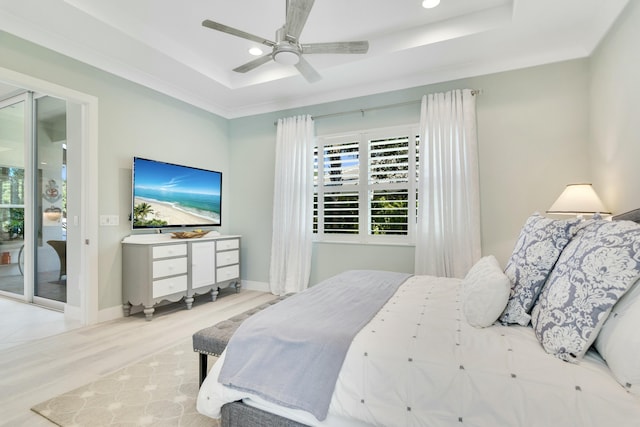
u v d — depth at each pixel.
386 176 3.79
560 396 0.91
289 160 4.20
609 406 0.87
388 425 1.09
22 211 3.92
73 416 1.65
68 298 3.32
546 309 1.20
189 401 1.79
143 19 2.81
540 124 3.07
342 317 1.51
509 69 3.18
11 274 4.05
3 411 1.70
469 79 3.35
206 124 4.43
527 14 2.46
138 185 3.41
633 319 0.94
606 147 2.54
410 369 1.10
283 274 4.19
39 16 2.48
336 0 2.54
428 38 2.88
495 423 0.96
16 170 3.95
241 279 4.70
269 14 2.75
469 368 1.04
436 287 2.09
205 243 3.81
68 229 3.31
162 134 3.80
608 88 2.49
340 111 4.04
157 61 3.22
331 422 1.21
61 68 2.85
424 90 3.57
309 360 1.26
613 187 2.42
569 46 2.90
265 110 4.52
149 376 2.07
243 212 4.69
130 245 3.25
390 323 1.40
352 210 3.93
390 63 3.25
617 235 1.10
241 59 3.54
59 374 2.10
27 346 2.54
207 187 4.29
